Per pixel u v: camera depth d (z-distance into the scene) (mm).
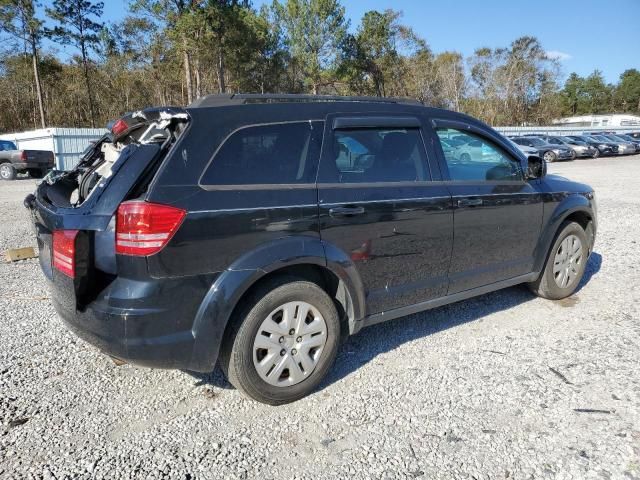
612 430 2621
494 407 2863
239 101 2885
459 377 3223
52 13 41562
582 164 25250
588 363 3373
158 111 2764
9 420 2760
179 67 44312
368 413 2830
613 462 2375
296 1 43625
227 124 2729
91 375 3285
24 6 40094
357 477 2305
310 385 2988
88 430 2678
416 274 3418
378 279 3225
